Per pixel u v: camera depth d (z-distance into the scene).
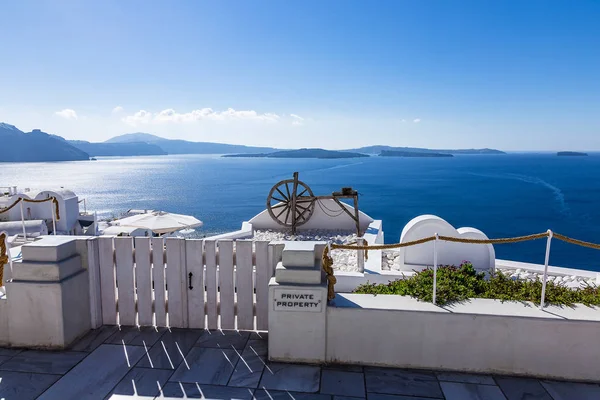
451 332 4.10
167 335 4.87
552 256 35.53
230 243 4.84
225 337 4.82
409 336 4.16
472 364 4.11
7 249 4.85
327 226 15.42
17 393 3.77
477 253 9.22
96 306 5.04
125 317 5.11
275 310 4.26
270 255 4.77
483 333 4.06
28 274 4.50
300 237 14.02
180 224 21.03
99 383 3.93
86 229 20.53
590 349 3.93
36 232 16.00
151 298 5.05
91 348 4.58
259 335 4.88
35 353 4.46
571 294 4.45
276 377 4.05
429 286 4.54
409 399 3.71
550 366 4.01
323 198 14.65
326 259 4.30
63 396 3.73
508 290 4.62
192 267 4.93
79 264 4.88
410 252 9.41
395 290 5.10
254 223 15.51
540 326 3.97
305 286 4.21
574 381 3.98
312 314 4.23
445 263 9.34
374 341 4.21
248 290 4.89
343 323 4.23
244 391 3.82
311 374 4.11
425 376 4.07
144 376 4.05
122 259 5.03
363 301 4.36
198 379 4.01
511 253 36.81
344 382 3.97
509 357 4.05
